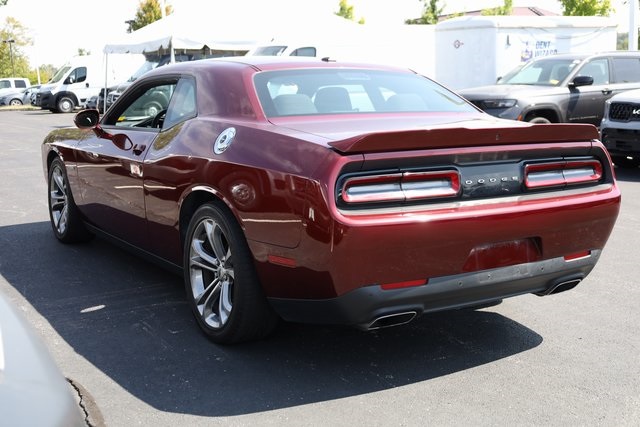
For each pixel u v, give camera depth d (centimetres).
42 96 2969
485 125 374
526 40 1656
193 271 388
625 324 414
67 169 552
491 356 366
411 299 313
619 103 1000
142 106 474
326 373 344
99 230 531
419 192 311
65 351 369
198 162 372
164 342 381
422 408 308
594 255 369
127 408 307
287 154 322
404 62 2031
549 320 421
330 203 296
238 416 300
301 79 407
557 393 323
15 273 512
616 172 1052
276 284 331
